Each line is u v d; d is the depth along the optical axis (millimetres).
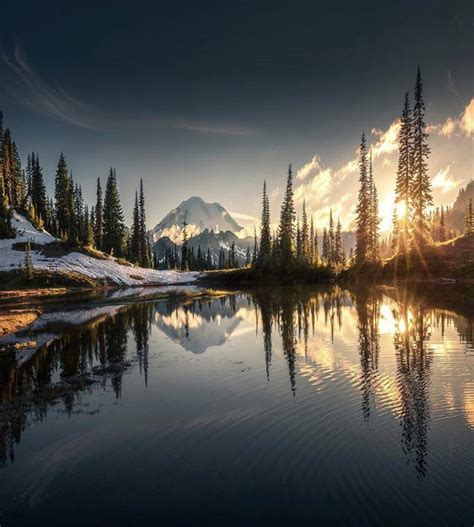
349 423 10305
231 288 70000
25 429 11266
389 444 9062
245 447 9383
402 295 40562
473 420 10148
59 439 10516
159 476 8375
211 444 9672
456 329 21797
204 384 14672
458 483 7410
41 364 18797
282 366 16344
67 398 13852
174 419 11414
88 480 8414
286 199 82875
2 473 8891
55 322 32812
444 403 11383
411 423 10125
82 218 116625
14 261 75812
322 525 6523
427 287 46438
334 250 124250
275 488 7637
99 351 21344
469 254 53000
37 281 69875
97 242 108938
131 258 112938
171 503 7414
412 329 22375
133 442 10078
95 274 80312
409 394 12203
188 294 56719
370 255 69125
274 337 22734
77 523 7039
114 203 108688
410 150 58312
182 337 24719
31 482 8469
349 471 8039
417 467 8062
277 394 12922
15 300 53812
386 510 6785
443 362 15562
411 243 58719
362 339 20531
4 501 7828
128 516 7137
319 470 8164
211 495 7566
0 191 92125
